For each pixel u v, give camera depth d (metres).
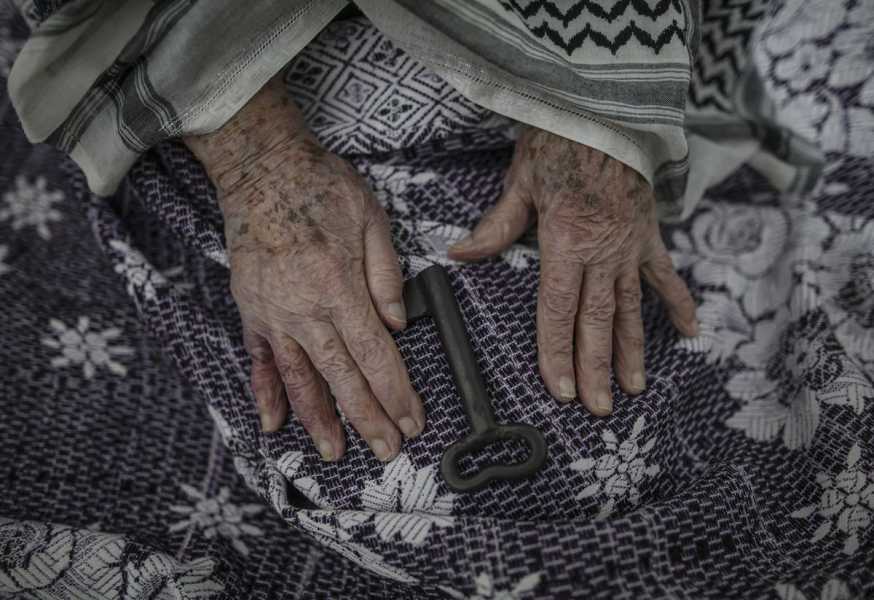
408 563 0.74
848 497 0.79
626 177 0.83
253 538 0.88
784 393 0.92
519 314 0.84
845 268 0.99
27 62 0.81
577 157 0.82
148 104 0.82
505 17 0.77
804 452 0.85
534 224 0.92
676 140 0.81
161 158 0.94
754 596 0.72
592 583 0.72
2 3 1.19
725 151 1.04
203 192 0.92
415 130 0.89
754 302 1.00
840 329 0.94
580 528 0.73
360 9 0.82
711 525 0.76
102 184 0.89
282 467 0.81
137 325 1.02
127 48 0.82
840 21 1.15
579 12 0.79
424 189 0.92
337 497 0.79
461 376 0.77
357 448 0.80
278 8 0.79
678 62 0.80
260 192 0.83
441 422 0.79
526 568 0.72
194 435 0.96
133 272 0.94
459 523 0.74
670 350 0.91
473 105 0.87
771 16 1.03
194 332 0.90
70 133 0.87
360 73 0.88
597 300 0.82
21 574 0.79
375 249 0.82
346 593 0.83
